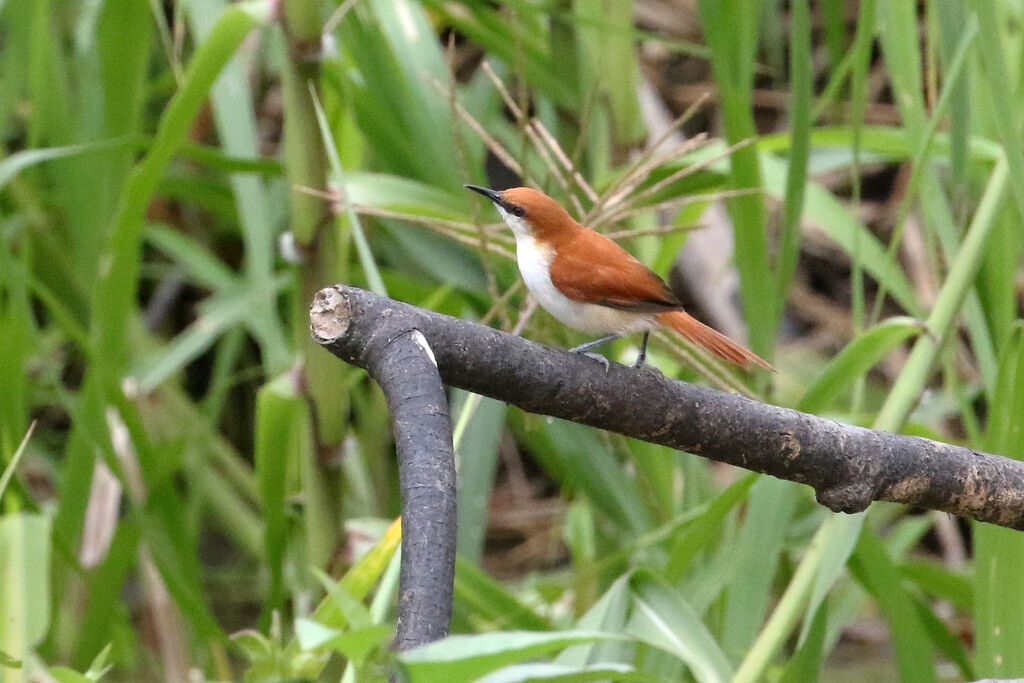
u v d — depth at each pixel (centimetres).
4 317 867
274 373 938
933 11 756
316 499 765
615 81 873
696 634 633
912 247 1264
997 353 773
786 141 878
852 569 765
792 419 490
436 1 932
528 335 761
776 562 739
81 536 901
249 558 1213
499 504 1299
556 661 657
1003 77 585
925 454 500
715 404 484
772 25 1129
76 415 756
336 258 725
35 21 834
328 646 328
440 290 875
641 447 827
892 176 1391
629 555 876
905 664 754
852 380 727
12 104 961
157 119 1224
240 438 1276
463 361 451
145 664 995
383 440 1005
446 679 342
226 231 1304
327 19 876
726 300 1220
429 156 853
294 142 705
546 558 1234
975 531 700
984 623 652
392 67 881
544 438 917
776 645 660
